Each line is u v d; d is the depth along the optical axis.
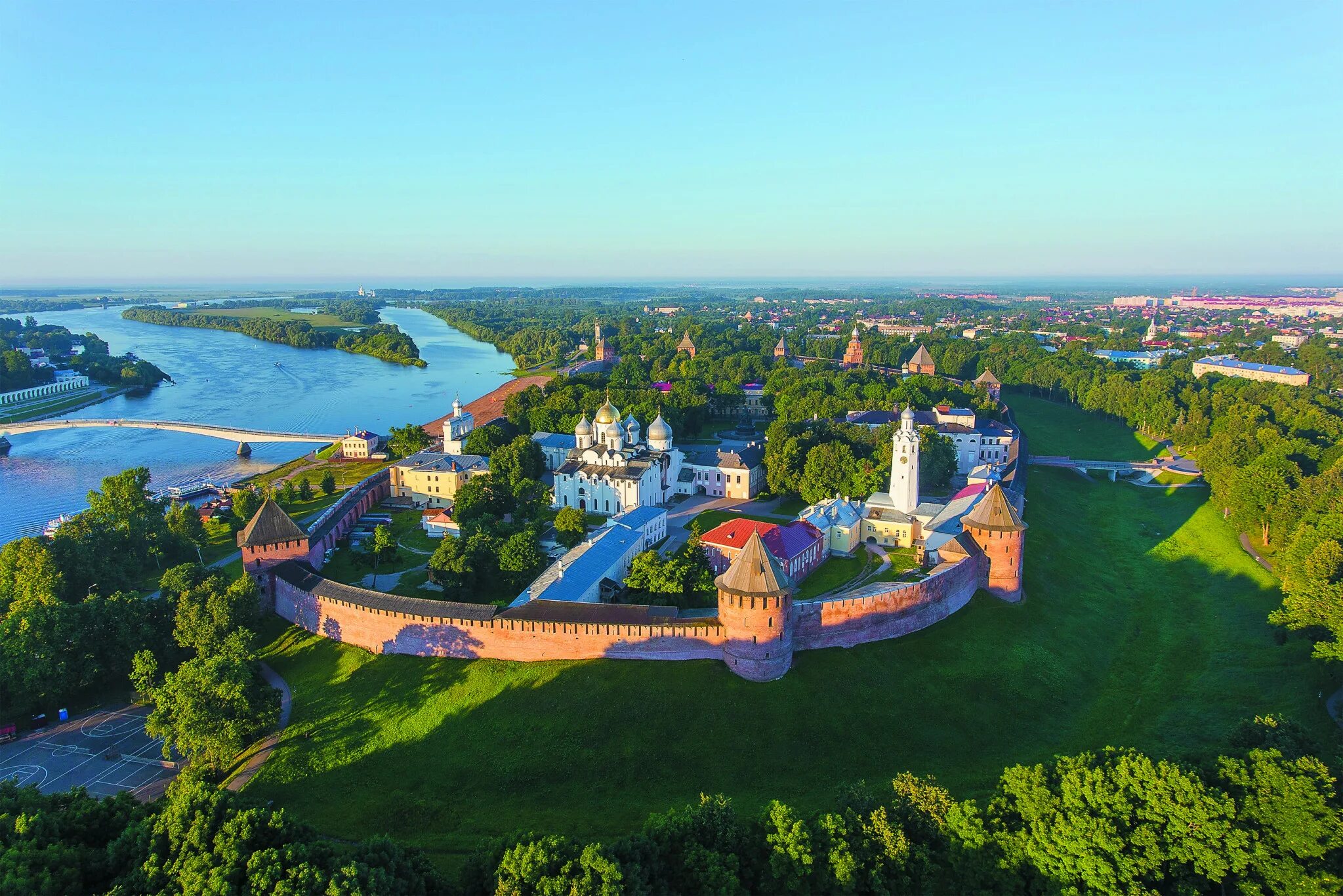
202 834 71.19
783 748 104.56
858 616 125.62
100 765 104.31
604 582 145.50
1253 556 181.62
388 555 166.12
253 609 131.38
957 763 105.50
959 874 75.44
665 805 95.50
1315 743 90.25
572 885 67.56
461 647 122.44
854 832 76.19
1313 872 71.31
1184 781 74.12
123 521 173.75
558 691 111.88
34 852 67.75
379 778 100.62
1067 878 71.69
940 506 184.75
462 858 85.12
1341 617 115.62
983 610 141.50
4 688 112.25
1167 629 148.50
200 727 96.50
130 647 121.44
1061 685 124.75
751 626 113.00
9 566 142.00
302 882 65.50
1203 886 72.44
